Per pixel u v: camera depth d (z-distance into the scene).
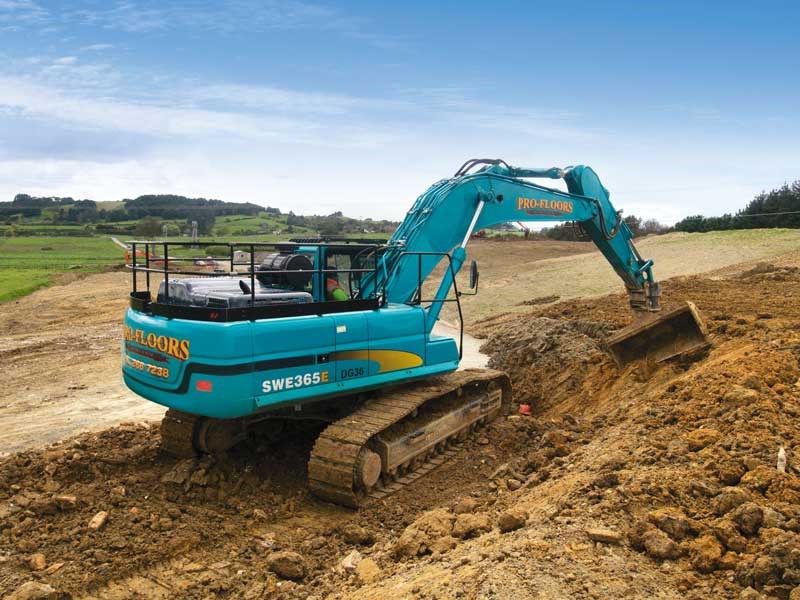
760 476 5.98
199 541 7.23
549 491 7.02
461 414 10.32
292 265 9.07
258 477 8.92
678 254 36.72
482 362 16.92
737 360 9.80
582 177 12.59
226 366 7.58
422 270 10.24
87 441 9.93
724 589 4.71
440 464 9.69
